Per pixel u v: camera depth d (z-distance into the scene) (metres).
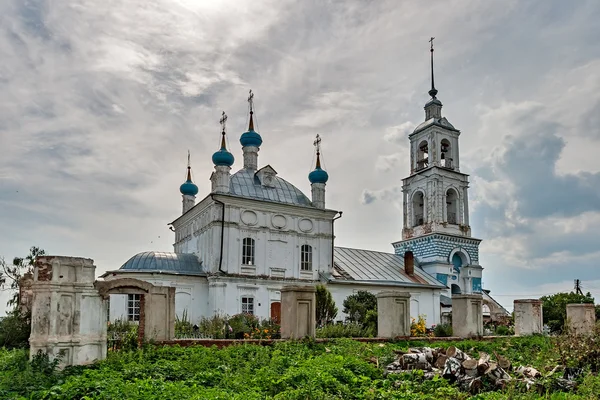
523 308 33.03
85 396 11.32
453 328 28.95
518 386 13.80
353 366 15.67
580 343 17.48
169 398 11.28
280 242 45.81
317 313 34.06
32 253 33.69
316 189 48.91
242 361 16.88
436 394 12.69
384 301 25.47
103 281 18.39
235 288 42.38
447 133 65.12
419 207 65.50
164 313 20.83
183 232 51.06
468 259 62.88
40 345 15.77
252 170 49.72
